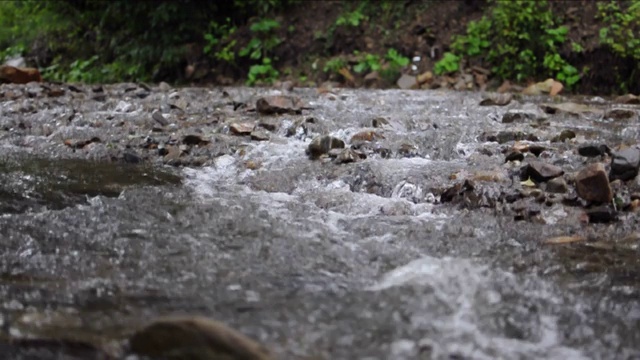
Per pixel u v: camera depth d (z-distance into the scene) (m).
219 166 4.07
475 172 3.66
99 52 11.79
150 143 4.53
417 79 9.07
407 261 2.54
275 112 5.39
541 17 8.92
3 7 12.73
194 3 10.81
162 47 10.96
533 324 2.07
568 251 2.73
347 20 10.19
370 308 2.12
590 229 3.01
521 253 2.69
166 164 4.14
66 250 2.61
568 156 4.03
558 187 3.40
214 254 2.59
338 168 3.82
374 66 9.43
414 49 9.72
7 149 4.50
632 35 8.35
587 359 1.89
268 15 10.83
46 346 1.87
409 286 2.28
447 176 3.64
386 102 6.20
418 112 5.61
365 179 3.65
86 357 1.82
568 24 9.03
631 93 8.36
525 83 8.80
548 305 2.21
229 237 2.78
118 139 4.67
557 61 8.67
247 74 10.51
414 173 3.69
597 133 4.83
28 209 3.14
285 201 3.36
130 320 2.02
